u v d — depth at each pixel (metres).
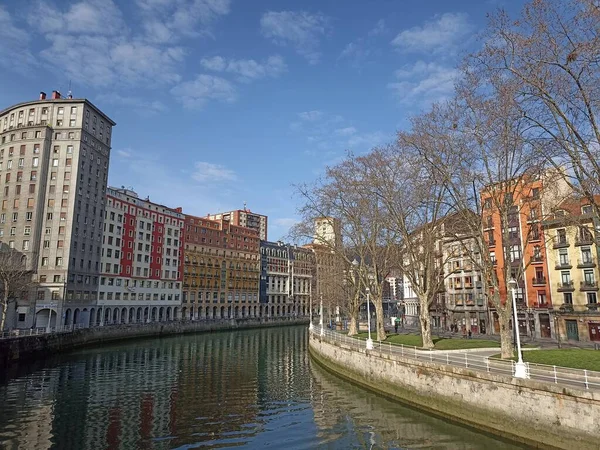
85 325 78.50
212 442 22.78
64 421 26.50
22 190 80.12
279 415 27.92
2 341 45.75
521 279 58.91
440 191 37.31
